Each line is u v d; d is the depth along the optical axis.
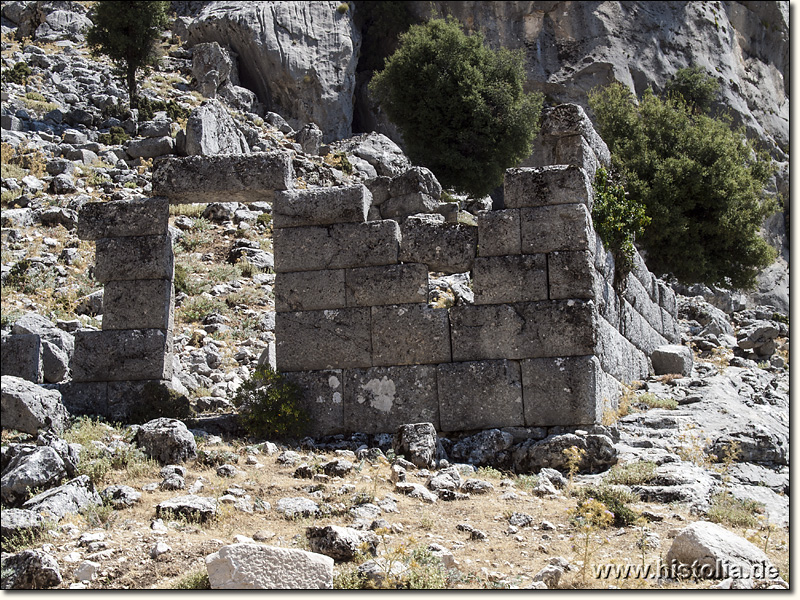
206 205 25.42
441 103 33.22
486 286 12.86
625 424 13.35
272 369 14.02
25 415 11.23
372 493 9.55
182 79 38.38
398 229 13.43
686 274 28.56
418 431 11.63
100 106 33.03
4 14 43.34
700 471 11.18
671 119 29.17
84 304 18.66
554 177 12.92
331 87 40.22
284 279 13.47
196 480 9.89
